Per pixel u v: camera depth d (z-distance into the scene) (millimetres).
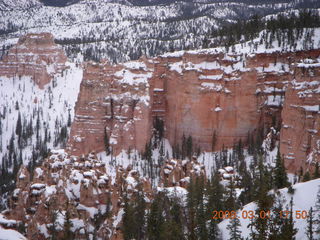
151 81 156125
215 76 146750
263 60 146875
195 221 77625
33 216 88312
